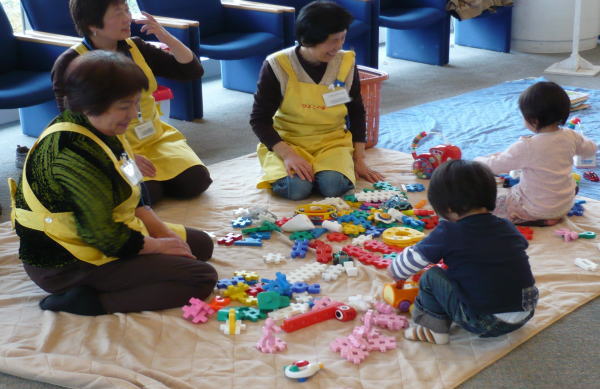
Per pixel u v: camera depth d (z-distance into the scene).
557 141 2.60
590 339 2.00
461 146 3.68
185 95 4.18
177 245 2.14
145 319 2.05
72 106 1.83
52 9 3.91
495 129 3.94
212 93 4.88
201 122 4.23
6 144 3.87
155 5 4.29
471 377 1.83
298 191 2.94
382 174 3.27
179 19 4.19
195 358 1.89
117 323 2.03
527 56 5.84
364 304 2.12
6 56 3.71
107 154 1.91
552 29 5.84
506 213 2.70
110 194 1.91
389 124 4.07
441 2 5.37
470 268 1.84
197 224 2.75
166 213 2.85
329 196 2.96
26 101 3.33
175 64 2.93
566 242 2.55
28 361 1.83
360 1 4.94
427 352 1.92
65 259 2.03
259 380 1.81
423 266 1.92
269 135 2.99
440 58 5.57
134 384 1.74
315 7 2.77
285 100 3.01
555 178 2.60
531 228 2.67
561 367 1.88
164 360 1.88
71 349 1.92
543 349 1.95
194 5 4.48
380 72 3.57
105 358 1.88
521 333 2.01
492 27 5.97
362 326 2.00
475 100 4.52
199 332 2.00
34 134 3.99
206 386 1.78
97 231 1.91
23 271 2.40
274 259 2.43
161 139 3.05
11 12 4.45
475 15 5.53
